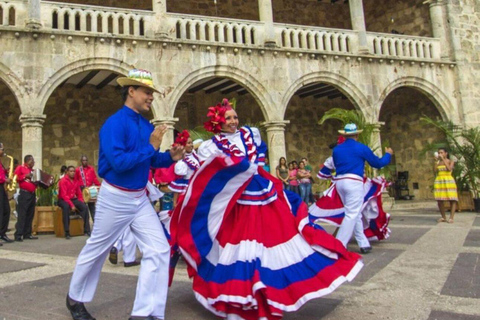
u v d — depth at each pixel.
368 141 12.89
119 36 12.96
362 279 4.89
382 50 17.52
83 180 10.69
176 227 3.77
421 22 19.22
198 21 14.16
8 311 3.80
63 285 4.77
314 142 20.20
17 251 7.63
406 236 8.15
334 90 19.03
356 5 16.61
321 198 7.02
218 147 3.79
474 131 14.10
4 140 14.88
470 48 18.19
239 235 3.56
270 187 3.76
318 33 15.87
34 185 9.66
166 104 13.34
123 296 4.25
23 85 11.86
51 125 15.72
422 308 3.71
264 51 14.77
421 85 17.20
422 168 19.41
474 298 3.95
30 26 12.03
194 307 3.87
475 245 6.77
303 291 3.24
